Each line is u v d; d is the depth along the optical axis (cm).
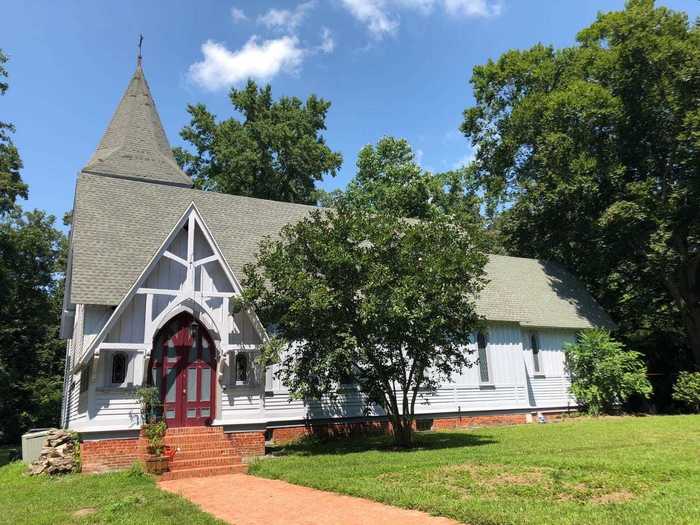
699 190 2844
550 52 3628
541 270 3419
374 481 1098
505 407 2598
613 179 2988
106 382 1547
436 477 1106
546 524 719
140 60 3203
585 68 3275
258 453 1692
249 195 4503
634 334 3744
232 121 4469
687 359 3525
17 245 4241
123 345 1546
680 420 2245
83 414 1634
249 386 1734
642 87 3072
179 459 1469
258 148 4397
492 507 827
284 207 2630
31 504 1084
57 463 1491
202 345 1761
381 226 1702
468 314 1716
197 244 1816
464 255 1652
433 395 2408
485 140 3941
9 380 4066
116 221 2041
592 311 3231
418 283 1578
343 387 2156
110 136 2942
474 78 3934
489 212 5022
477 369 2573
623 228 2950
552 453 1423
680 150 2941
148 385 1650
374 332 1623
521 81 3694
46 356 4550
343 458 1484
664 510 779
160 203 2259
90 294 1677
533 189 3366
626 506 817
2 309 4206
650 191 2989
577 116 3061
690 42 2966
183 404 1694
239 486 1212
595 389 2780
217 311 1745
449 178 4828
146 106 3050
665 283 3189
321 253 1628
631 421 2320
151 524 860
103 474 1423
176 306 1655
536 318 2886
